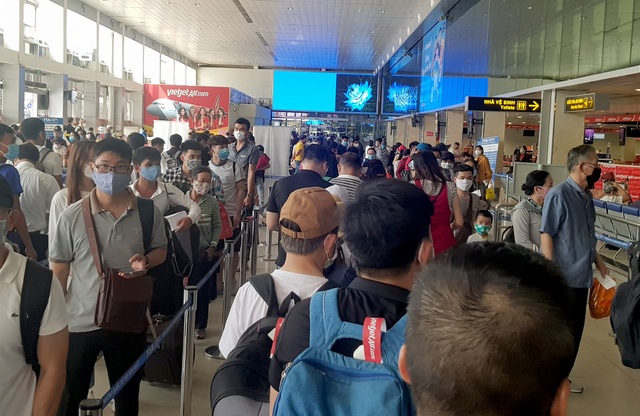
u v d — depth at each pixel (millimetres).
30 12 21297
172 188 4637
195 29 31250
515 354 767
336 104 42094
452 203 5070
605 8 12773
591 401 4223
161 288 3797
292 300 2148
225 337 2240
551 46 15258
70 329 2934
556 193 3832
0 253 1949
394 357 1245
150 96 24172
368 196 1614
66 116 23688
